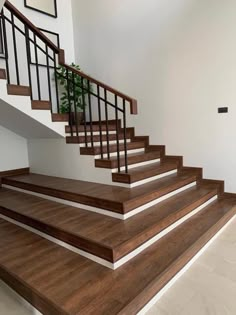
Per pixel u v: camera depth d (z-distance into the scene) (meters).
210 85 3.33
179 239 2.25
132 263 1.90
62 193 2.89
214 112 3.34
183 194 3.06
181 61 3.55
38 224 2.42
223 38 3.16
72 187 2.99
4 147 3.95
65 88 4.28
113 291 1.59
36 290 1.61
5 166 3.99
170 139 3.80
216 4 3.16
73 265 1.90
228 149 3.27
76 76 4.29
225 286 1.83
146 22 3.85
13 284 1.81
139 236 2.04
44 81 4.39
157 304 1.67
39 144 3.92
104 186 2.98
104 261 1.88
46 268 1.86
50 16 4.47
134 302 1.51
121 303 1.48
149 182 3.08
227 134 3.26
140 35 3.94
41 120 3.08
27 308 1.70
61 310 1.44
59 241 2.23
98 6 4.40
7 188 3.75
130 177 2.81
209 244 2.44
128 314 1.47
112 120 4.43
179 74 3.60
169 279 1.84
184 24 3.47
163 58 3.73
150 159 3.55
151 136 4.00
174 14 3.54
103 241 1.92
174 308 1.63
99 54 4.52
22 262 1.95
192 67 3.46
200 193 3.09
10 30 3.85
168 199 2.88
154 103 3.90
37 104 3.01
